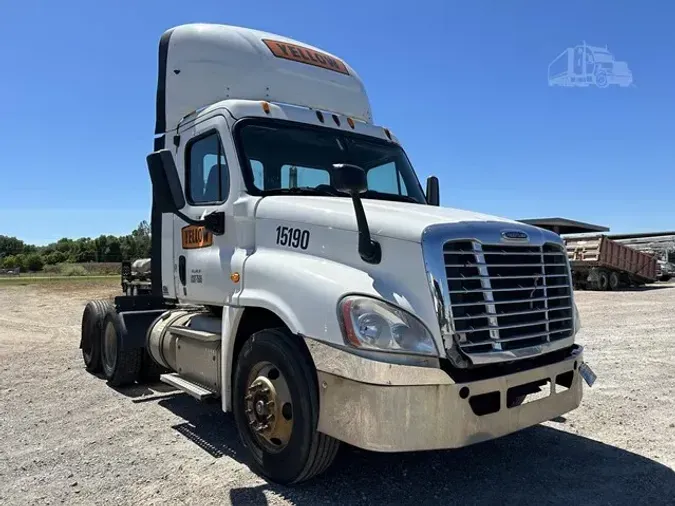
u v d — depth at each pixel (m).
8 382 7.20
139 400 6.21
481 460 4.32
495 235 3.58
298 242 4.07
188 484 3.89
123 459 4.39
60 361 8.73
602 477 4.00
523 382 3.56
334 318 3.38
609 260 24.69
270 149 4.80
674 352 8.85
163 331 5.91
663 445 4.66
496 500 3.63
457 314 3.33
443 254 3.36
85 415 5.64
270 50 5.62
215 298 4.75
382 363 3.19
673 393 6.32
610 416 5.46
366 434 3.21
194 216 5.14
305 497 3.66
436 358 3.27
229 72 5.38
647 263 26.47
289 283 3.78
